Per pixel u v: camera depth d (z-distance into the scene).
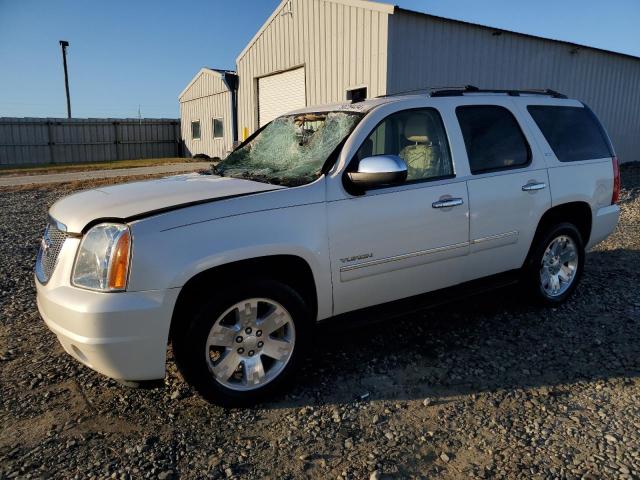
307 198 3.30
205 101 25.77
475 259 4.14
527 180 4.38
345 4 13.03
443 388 3.45
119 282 2.82
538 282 4.66
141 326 2.82
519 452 2.78
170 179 4.01
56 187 13.89
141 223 2.87
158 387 3.23
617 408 3.19
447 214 3.87
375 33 12.22
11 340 4.21
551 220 4.72
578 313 4.73
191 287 3.05
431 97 4.07
